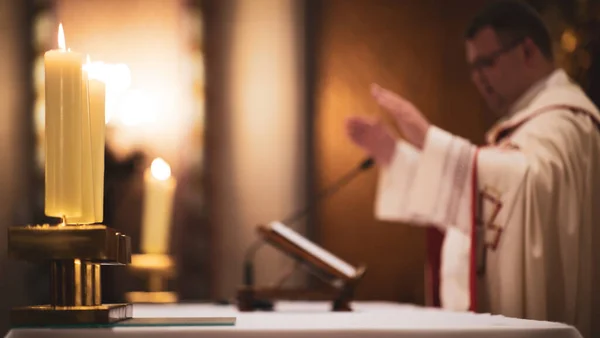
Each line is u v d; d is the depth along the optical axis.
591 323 4.49
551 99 4.79
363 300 8.61
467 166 4.64
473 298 4.47
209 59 8.84
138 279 6.88
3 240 8.48
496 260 4.52
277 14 8.87
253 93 8.83
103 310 2.51
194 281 8.59
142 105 8.56
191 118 8.77
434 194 4.69
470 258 4.51
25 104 8.68
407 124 4.86
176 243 8.60
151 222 6.00
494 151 4.63
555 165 4.51
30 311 2.51
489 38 5.02
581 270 4.47
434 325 2.55
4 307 8.34
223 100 8.82
